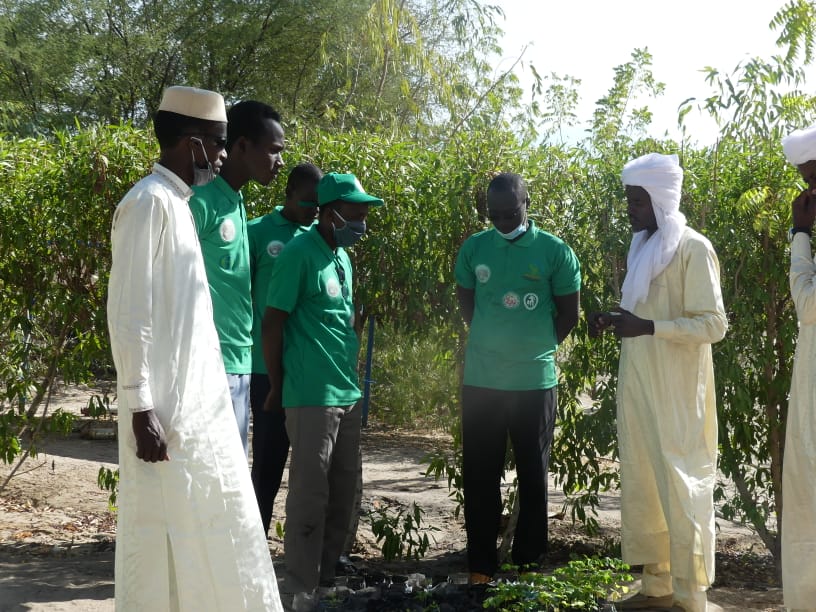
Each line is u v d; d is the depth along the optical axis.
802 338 4.07
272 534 6.11
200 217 3.79
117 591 3.14
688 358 4.31
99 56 19.92
